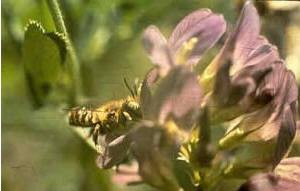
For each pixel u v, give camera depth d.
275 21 0.11
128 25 0.12
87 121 0.08
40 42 0.10
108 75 0.09
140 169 0.07
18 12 0.13
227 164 0.08
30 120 0.12
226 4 0.11
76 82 0.11
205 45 0.07
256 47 0.08
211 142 0.08
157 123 0.07
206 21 0.08
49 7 0.10
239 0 0.10
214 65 0.08
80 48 0.12
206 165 0.08
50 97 0.11
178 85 0.07
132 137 0.07
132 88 0.08
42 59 0.10
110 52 0.12
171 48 0.07
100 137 0.08
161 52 0.07
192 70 0.07
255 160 0.08
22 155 0.12
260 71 0.08
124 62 0.11
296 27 0.11
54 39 0.10
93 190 0.11
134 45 0.12
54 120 0.12
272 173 0.08
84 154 0.11
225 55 0.08
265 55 0.08
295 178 0.08
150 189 0.10
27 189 0.11
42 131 0.12
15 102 0.12
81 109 0.08
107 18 0.12
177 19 0.11
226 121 0.08
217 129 0.08
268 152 0.08
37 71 0.11
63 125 0.12
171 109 0.07
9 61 0.13
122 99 0.08
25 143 0.12
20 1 0.12
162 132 0.07
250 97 0.08
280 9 0.11
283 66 0.08
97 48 0.12
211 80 0.08
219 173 0.08
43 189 0.11
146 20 0.12
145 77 0.07
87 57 0.12
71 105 0.11
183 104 0.07
